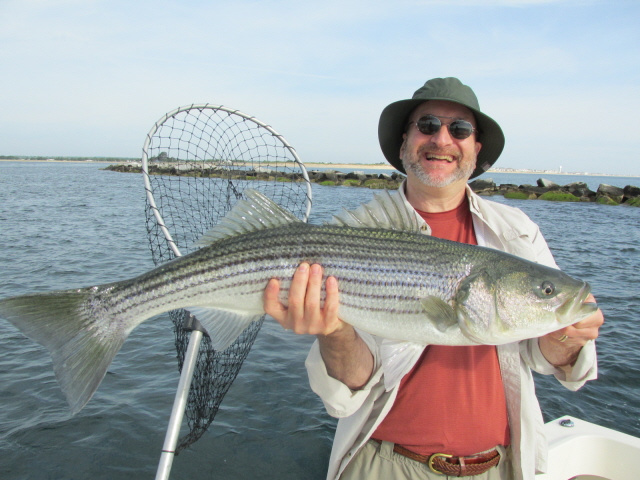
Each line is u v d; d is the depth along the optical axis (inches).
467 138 37.3
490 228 37.5
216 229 33.9
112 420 58.8
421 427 32.9
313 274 30.7
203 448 54.5
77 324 31.0
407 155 39.0
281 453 54.3
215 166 42.8
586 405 65.7
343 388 32.7
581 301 31.9
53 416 59.4
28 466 50.8
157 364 73.4
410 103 39.8
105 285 32.0
